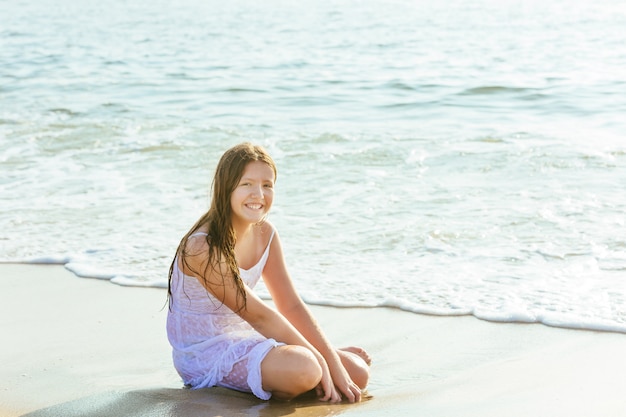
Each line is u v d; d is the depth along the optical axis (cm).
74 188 803
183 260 378
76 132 1062
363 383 389
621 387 375
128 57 1853
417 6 3067
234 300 374
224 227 373
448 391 378
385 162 881
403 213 704
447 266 579
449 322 484
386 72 1579
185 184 815
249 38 2189
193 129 1076
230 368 373
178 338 390
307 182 807
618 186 765
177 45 2067
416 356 435
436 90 1373
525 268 569
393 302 515
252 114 1197
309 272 574
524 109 1210
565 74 1505
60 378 400
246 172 373
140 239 651
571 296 512
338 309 511
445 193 761
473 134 1018
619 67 1574
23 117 1176
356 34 2230
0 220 704
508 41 2030
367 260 596
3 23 2678
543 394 369
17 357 432
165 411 352
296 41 2103
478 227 661
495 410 350
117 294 540
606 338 448
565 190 758
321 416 345
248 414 347
